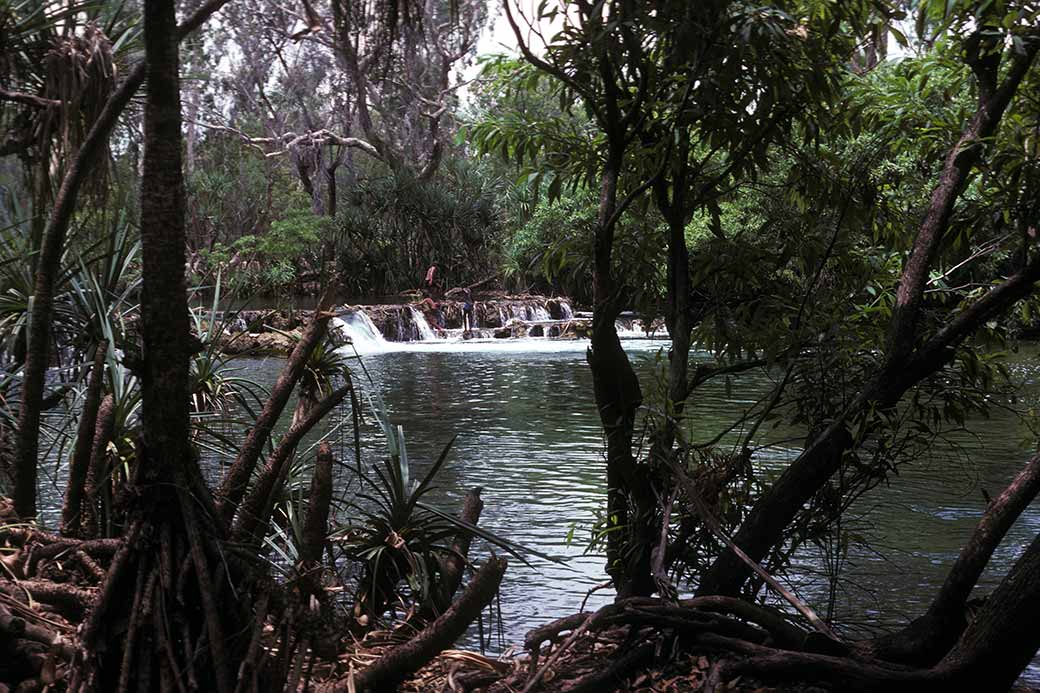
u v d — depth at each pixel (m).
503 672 3.97
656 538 4.27
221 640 3.00
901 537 7.03
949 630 3.72
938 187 4.20
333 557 4.27
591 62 4.23
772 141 4.62
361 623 4.06
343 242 38.00
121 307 4.96
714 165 4.91
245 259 36.31
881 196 4.83
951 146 4.48
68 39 4.91
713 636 3.81
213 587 3.11
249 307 28.77
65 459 8.16
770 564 4.45
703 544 4.36
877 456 4.27
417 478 9.38
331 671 3.68
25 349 5.00
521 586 5.89
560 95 4.54
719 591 4.19
